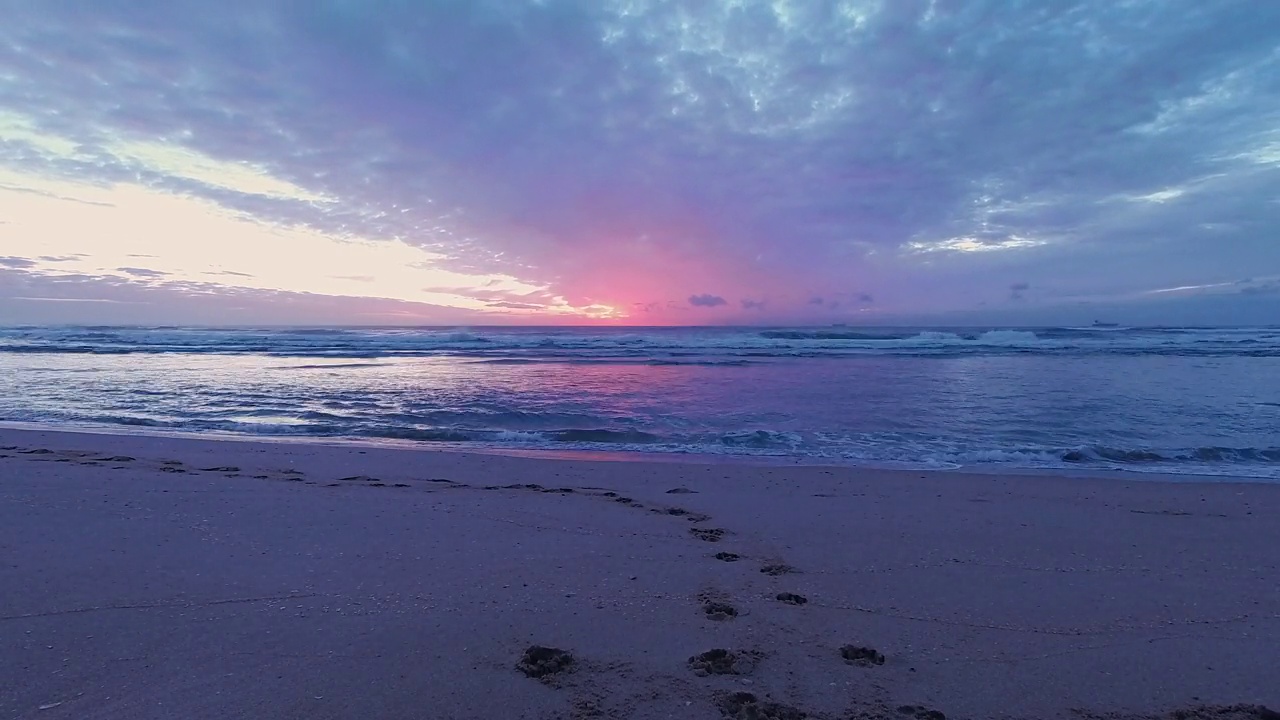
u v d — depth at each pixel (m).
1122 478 8.01
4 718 2.65
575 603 3.95
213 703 2.79
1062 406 13.66
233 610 3.76
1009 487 7.39
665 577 4.43
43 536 5.05
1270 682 3.12
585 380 18.67
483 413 12.73
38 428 11.09
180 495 6.38
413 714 2.72
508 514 6.00
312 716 2.70
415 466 8.23
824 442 10.22
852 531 5.62
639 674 3.08
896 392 15.91
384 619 3.67
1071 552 5.09
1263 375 19.69
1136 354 29.16
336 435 10.78
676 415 12.68
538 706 2.79
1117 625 3.75
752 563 4.76
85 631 3.46
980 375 19.94
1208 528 5.80
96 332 49.91
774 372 21.11
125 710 2.73
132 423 11.62
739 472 8.12
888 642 3.49
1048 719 2.79
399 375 20.02
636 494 6.92
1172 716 2.82
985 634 3.61
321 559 4.67
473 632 3.51
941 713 2.80
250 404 13.91
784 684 3.02
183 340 38.31
